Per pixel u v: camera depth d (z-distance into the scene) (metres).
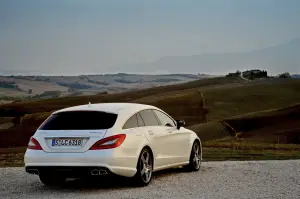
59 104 192.50
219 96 152.62
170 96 163.00
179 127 13.00
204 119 133.25
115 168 10.46
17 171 14.53
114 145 10.52
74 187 11.46
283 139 92.94
